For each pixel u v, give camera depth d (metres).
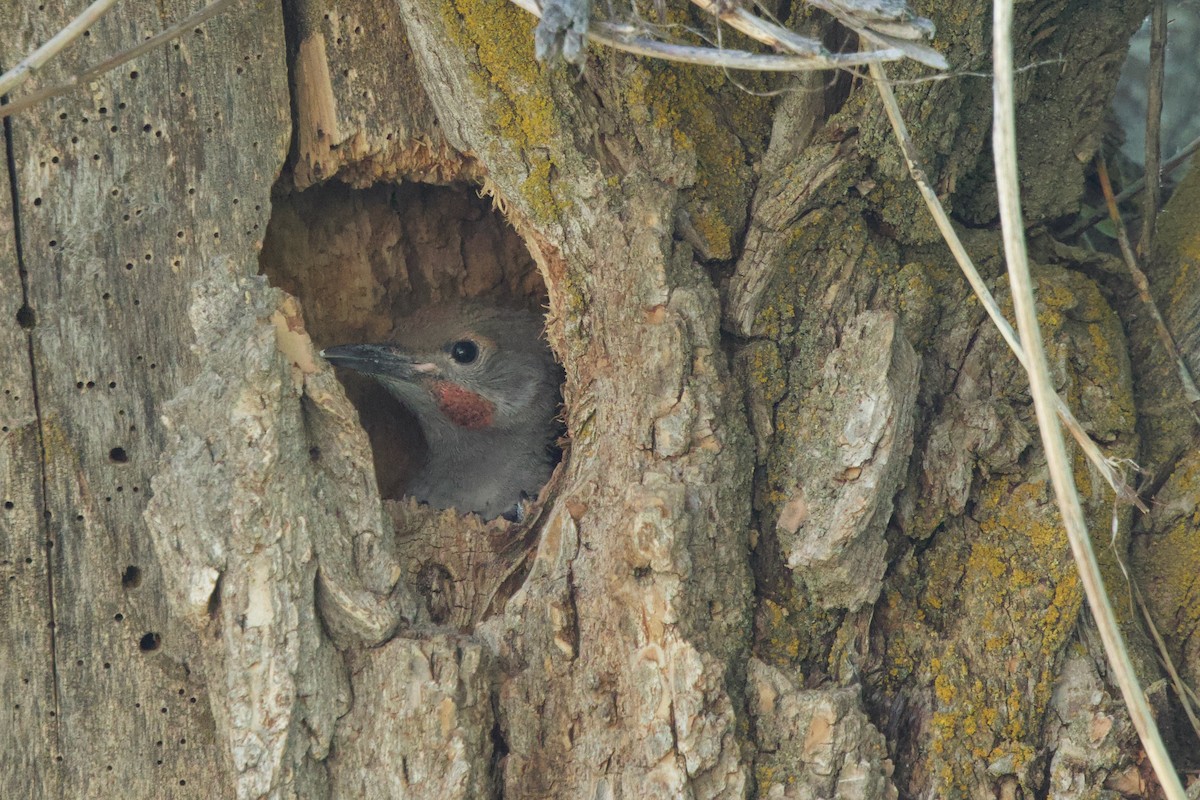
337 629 6.92
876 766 6.77
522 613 7.12
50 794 7.16
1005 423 7.47
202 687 7.35
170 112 7.69
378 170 8.49
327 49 8.16
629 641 6.80
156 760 7.29
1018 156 8.41
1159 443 7.98
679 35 7.51
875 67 6.43
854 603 7.09
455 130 7.83
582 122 7.59
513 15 7.54
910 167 6.48
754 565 7.24
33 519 7.26
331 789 6.78
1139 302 8.31
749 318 7.48
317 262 10.12
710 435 7.11
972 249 8.01
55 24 7.46
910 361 7.24
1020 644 7.22
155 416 7.48
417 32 7.64
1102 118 8.55
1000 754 7.05
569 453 8.21
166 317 7.57
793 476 7.27
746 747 6.76
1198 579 7.68
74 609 7.27
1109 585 7.57
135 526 7.38
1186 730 7.48
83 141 7.52
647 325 7.30
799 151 7.65
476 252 10.97
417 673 6.82
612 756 6.73
